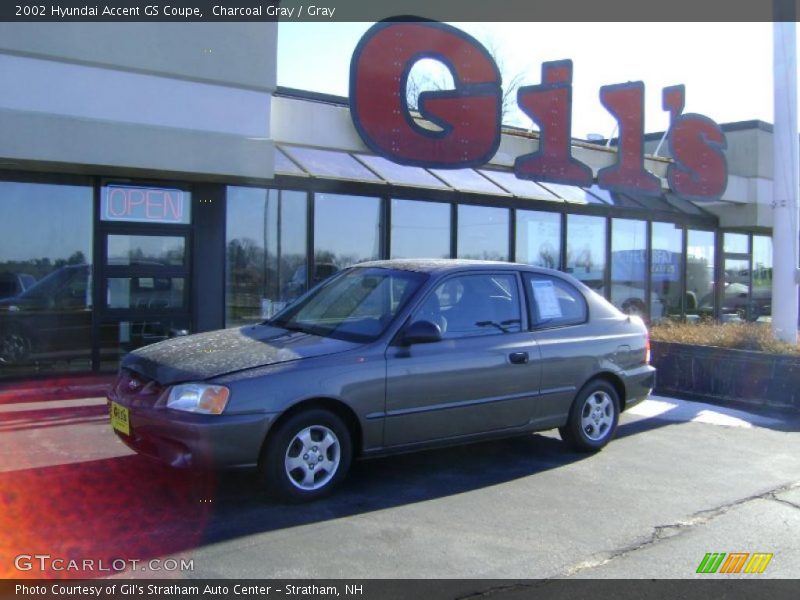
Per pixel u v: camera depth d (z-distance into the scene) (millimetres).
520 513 4852
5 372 8883
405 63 10914
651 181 14523
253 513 4680
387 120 10812
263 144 9508
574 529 4586
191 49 9039
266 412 4598
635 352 6730
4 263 8875
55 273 9156
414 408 5258
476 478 5633
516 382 5809
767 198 17906
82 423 6902
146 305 9656
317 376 4824
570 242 14328
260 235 10391
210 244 9992
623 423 7750
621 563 4094
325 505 4879
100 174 9180
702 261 17844
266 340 5332
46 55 8180
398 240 11648
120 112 8664
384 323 5367
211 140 9141
